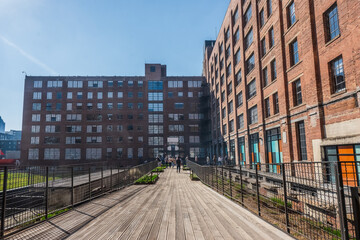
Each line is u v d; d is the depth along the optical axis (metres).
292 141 15.80
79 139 56.78
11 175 6.10
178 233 5.50
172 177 21.30
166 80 59.66
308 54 13.20
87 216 7.20
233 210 7.90
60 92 58.50
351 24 10.18
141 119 58.06
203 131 57.72
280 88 17.08
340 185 3.79
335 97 11.23
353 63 10.14
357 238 3.65
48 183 7.40
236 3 28.19
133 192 12.35
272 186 7.35
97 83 59.00
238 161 28.80
